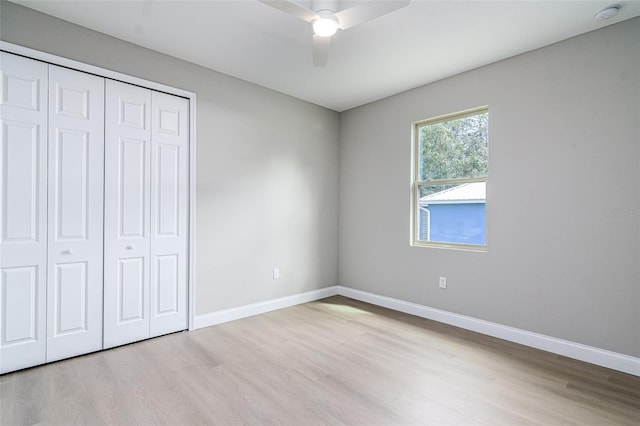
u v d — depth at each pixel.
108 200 2.77
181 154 3.18
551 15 2.38
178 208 3.17
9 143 2.33
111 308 2.79
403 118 3.91
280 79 3.59
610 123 2.51
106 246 2.76
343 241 4.62
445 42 2.78
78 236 2.62
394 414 1.91
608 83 2.52
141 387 2.17
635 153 2.41
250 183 3.69
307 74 3.46
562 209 2.74
